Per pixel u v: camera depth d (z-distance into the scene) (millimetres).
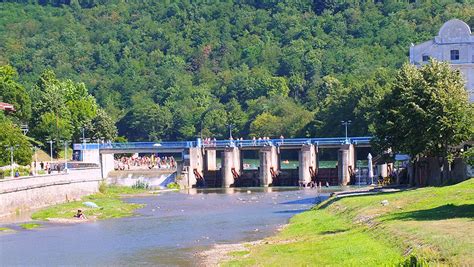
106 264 91625
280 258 85500
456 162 131750
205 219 139500
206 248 101188
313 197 182125
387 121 144375
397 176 173125
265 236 110500
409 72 146000
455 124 131250
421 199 108750
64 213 148500
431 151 135500
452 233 76625
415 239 77312
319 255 83312
